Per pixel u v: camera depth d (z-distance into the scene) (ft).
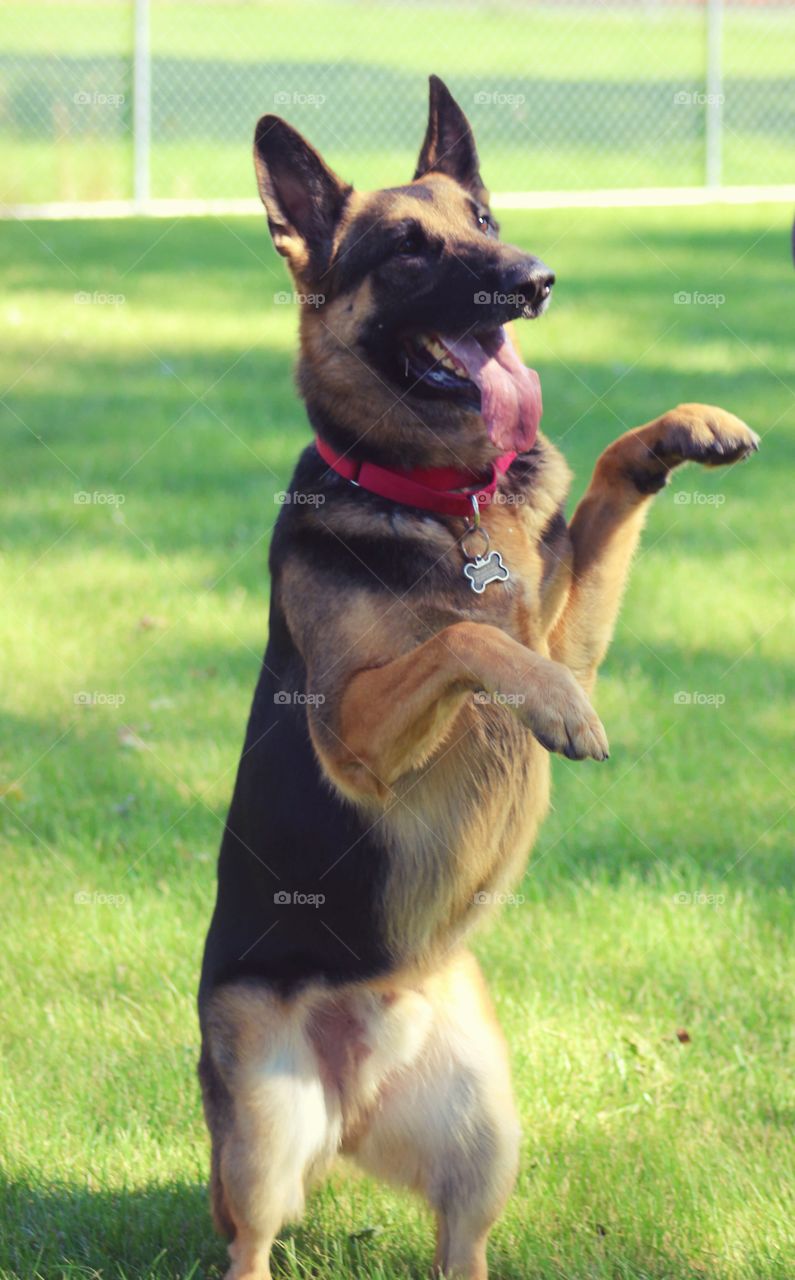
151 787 18.01
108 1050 13.65
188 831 17.16
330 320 12.11
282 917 11.68
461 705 11.16
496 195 58.08
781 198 58.44
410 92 72.38
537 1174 12.10
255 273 45.47
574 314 39.96
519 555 11.59
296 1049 11.62
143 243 49.65
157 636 21.85
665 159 63.41
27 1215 11.63
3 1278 10.86
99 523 25.86
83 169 56.80
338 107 69.87
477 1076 11.74
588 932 15.14
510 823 11.82
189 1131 12.89
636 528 12.44
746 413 30.89
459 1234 11.48
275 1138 11.32
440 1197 11.66
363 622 11.19
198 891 16.01
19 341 37.50
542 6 91.91
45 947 15.10
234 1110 11.39
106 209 55.93
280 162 12.19
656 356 35.70
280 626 11.94
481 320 11.74
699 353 36.01
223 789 17.95
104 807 17.67
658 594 22.98
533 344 36.73
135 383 34.27
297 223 12.29
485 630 10.59
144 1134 12.66
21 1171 12.09
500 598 11.46
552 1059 13.43
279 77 73.31
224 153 62.34
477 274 11.69
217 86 69.87
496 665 10.32
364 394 11.82
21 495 27.07
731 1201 11.41
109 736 19.22
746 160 63.41
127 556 24.48
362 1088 11.85
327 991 11.71
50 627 21.90
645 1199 11.52
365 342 11.86
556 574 11.99
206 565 24.22
